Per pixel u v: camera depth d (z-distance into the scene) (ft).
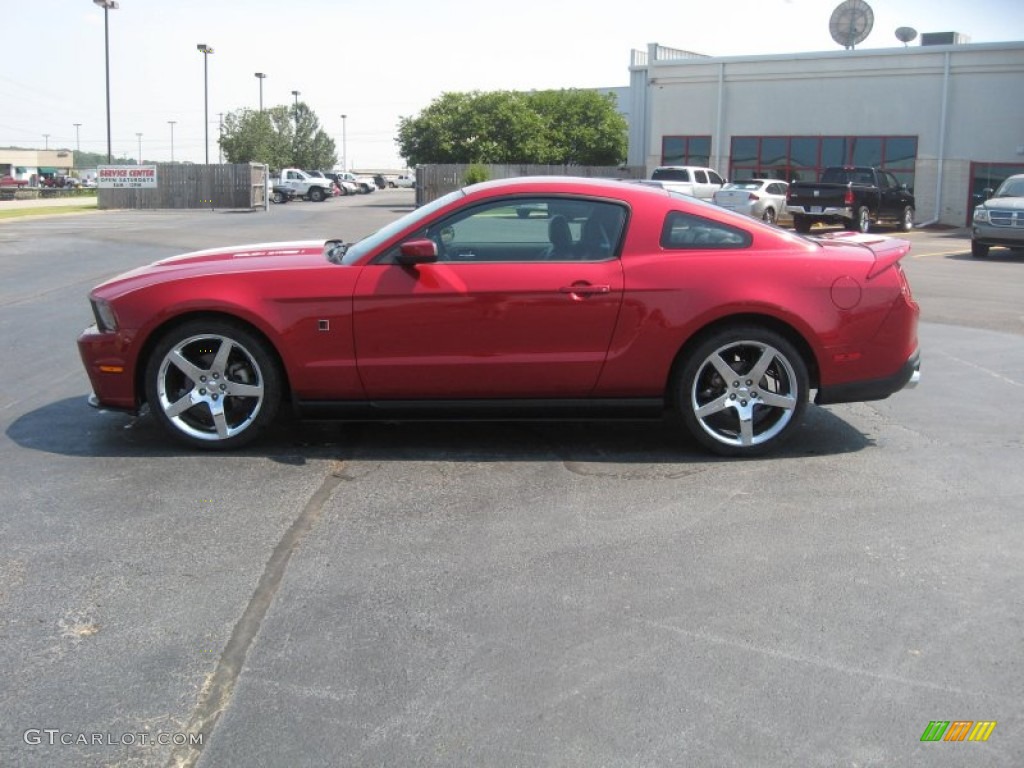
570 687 10.75
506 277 17.99
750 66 115.75
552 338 18.15
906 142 107.65
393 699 10.51
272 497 16.48
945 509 16.16
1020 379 26.03
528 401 18.54
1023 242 65.31
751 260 18.35
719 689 10.74
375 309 17.99
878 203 90.89
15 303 37.68
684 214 18.66
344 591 13.02
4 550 14.20
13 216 112.16
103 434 20.10
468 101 178.60
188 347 18.62
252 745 9.71
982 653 11.55
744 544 14.65
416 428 20.84
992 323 35.83
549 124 178.50
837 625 12.18
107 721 10.09
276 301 18.04
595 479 17.58
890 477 17.78
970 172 104.42
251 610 12.47
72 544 14.44
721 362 18.51
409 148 181.27
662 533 15.05
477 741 9.78
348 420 18.79
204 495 16.55
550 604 12.67
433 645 11.62
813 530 15.21
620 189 18.67
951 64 103.76
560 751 9.64
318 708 10.34
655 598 12.86
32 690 10.63
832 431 20.81
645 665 11.21
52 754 9.54
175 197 145.59
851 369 18.67
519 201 18.45
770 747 9.72
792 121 114.42
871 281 18.53
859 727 10.07
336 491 16.81
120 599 12.73
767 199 92.99
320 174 217.56
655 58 129.70
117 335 18.33
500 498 16.53
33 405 22.40
